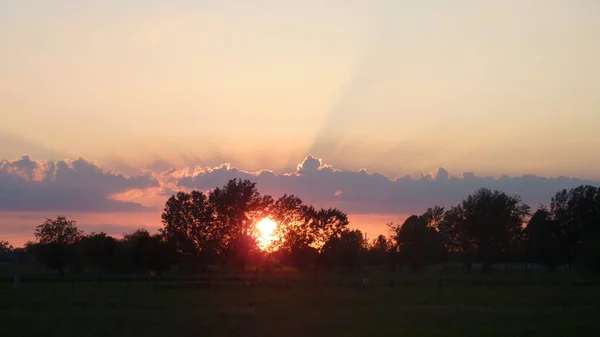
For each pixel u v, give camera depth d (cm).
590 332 3450
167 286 7044
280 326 3625
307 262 11662
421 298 5822
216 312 4338
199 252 12025
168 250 10706
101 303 5028
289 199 12212
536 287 7319
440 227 15388
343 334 3319
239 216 12144
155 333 3341
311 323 3772
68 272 11838
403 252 12025
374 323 3797
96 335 3259
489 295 6162
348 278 9400
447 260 16288
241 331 3425
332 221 12156
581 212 12262
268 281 7962
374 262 14988
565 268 12681
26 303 4959
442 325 3722
